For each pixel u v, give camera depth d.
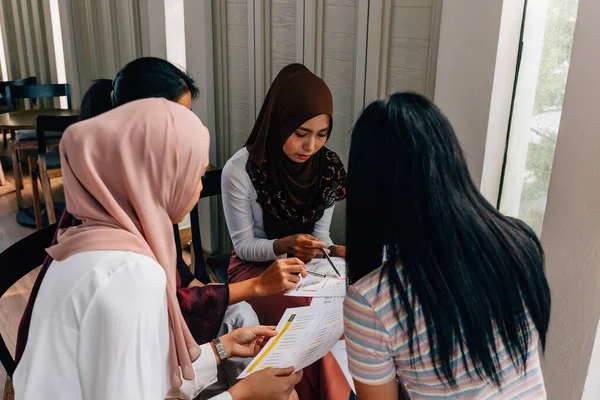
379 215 0.84
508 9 1.40
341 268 1.63
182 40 3.06
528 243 0.85
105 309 0.87
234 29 2.55
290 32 2.23
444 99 1.59
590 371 1.37
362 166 0.84
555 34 1.45
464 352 0.82
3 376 2.14
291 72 1.73
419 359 0.84
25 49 5.21
